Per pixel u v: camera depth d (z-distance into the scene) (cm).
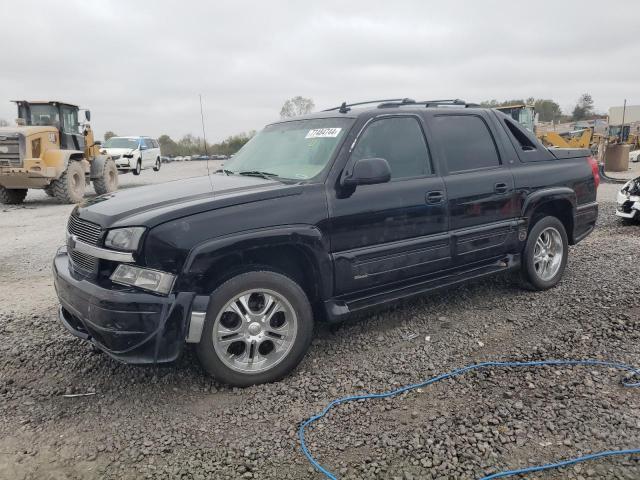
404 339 411
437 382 340
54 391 340
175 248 310
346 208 369
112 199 371
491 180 457
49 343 412
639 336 393
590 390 318
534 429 281
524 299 493
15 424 304
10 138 1295
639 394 312
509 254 486
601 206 1063
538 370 348
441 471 252
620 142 2322
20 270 654
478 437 277
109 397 333
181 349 314
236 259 341
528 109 2347
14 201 1422
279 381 349
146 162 2528
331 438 284
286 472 257
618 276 548
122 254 309
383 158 401
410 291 414
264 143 464
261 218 335
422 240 410
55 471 262
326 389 337
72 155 1470
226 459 268
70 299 336
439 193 420
